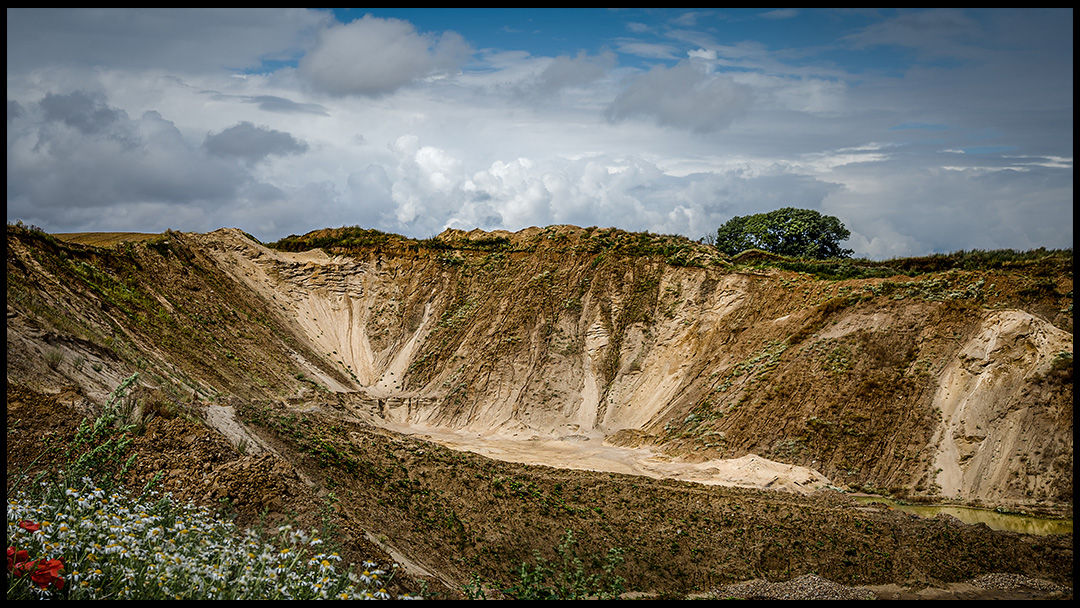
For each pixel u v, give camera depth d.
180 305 33.22
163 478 11.40
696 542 18.16
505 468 22.22
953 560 17.72
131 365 19.98
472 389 37.88
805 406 29.91
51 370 15.14
